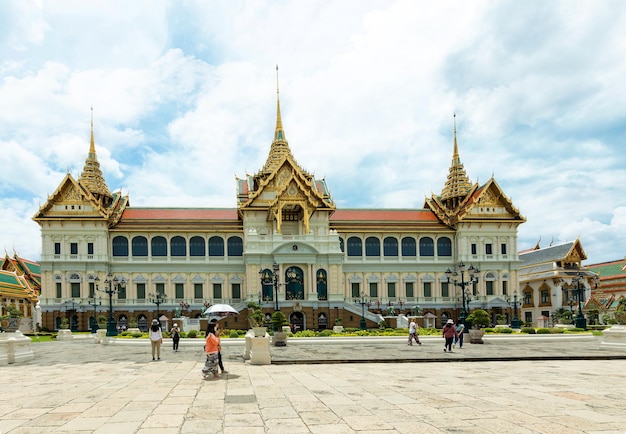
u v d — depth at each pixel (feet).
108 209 308.19
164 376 81.51
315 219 311.47
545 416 48.60
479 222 318.45
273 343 150.10
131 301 295.69
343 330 209.87
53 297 287.28
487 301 312.91
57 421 48.42
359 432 43.37
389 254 321.32
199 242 308.81
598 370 89.30
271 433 43.47
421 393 62.54
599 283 374.43
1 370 93.50
